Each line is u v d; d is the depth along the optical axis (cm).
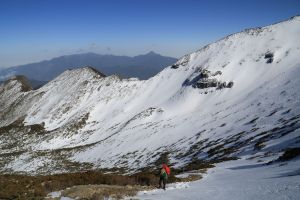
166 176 2405
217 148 6366
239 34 16600
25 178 2802
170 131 10019
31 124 16275
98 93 17162
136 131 11356
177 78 15950
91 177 2805
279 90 9912
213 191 2148
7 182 2562
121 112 15012
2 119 18688
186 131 9425
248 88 12044
